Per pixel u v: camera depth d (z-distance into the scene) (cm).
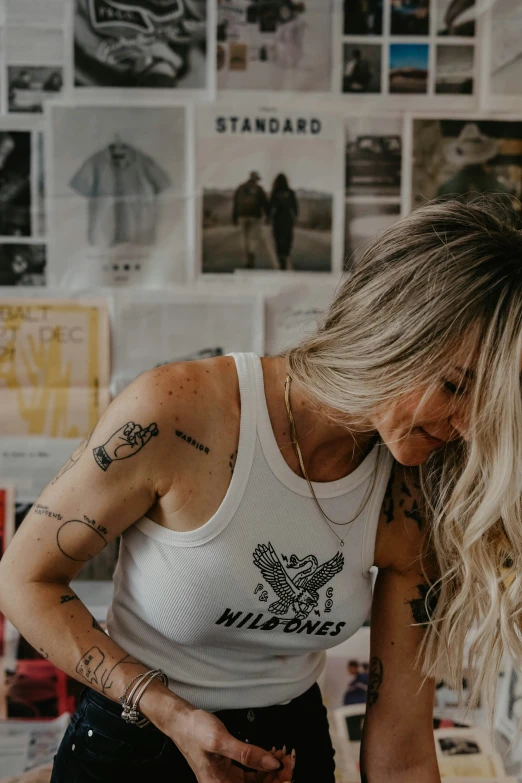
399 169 135
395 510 76
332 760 86
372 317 64
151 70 132
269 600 70
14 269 135
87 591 138
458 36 133
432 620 78
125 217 135
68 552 69
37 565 69
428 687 81
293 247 136
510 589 76
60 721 138
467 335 61
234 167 134
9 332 136
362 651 140
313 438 71
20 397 137
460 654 81
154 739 74
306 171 135
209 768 63
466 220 65
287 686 79
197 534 67
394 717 81
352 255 135
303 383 68
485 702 139
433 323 61
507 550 77
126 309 137
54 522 68
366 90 133
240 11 131
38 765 137
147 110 133
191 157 134
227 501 67
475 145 135
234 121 133
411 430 66
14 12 130
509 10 132
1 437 137
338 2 131
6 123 132
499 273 61
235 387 70
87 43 131
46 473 138
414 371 62
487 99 134
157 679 68
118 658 69
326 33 132
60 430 137
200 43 131
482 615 83
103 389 138
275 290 137
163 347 138
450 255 62
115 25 131
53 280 135
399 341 62
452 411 64
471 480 67
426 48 133
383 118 134
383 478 74
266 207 135
